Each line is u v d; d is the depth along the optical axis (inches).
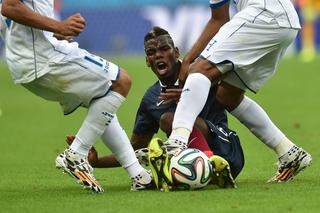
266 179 878.4
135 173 792.3
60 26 743.7
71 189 826.8
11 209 703.1
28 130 1574.8
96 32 3976.4
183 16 3811.5
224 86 829.2
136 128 871.1
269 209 664.4
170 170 762.2
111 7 3988.7
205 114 837.8
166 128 818.2
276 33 798.5
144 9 3961.6
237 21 798.5
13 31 762.8
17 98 2335.1
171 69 830.5
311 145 1234.6
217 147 818.8
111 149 792.9
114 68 777.6
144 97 859.4
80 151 775.1
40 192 808.3
